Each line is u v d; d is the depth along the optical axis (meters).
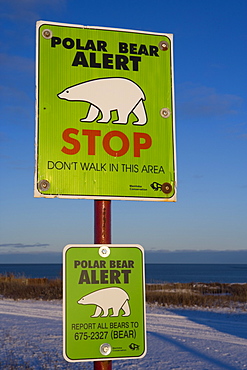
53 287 34.25
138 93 3.01
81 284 2.75
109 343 2.73
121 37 3.05
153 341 14.43
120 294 2.78
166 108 3.04
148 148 2.97
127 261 2.82
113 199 2.88
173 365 11.16
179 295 28.52
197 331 16.48
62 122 2.89
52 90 2.91
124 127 2.96
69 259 2.75
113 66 3.01
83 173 2.87
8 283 36.78
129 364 11.23
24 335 15.06
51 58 2.94
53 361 11.20
